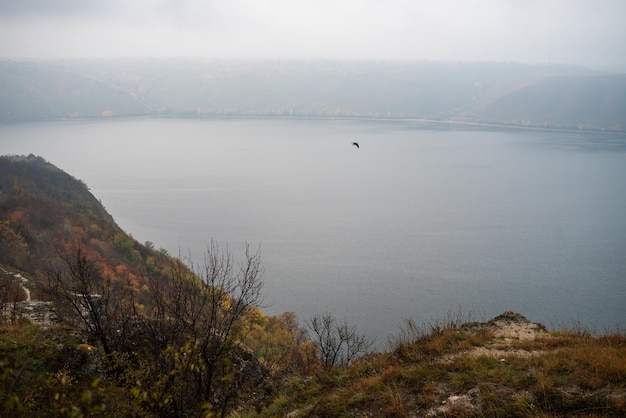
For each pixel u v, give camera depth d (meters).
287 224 146.62
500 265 107.50
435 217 155.88
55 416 8.68
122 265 58.34
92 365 10.98
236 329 10.80
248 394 11.33
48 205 83.25
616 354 8.36
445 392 8.09
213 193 194.75
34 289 26.53
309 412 8.92
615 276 99.38
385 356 11.20
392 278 100.12
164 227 139.25
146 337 11.89
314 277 100.25
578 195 186.88
